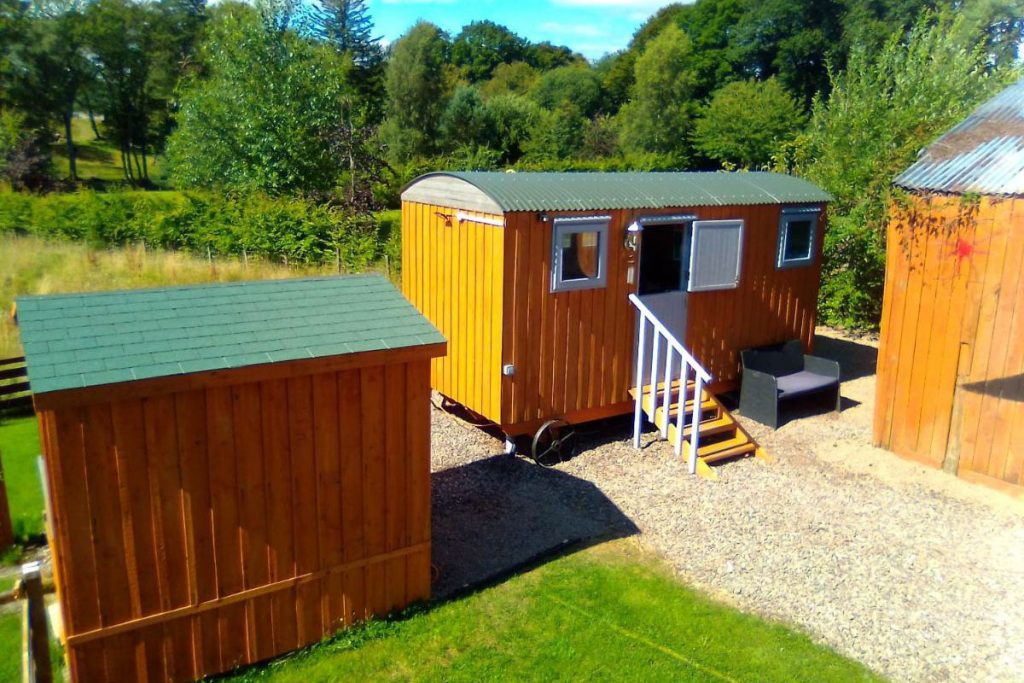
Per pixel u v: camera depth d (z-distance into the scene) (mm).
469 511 8344
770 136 46906
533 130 53875
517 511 8352
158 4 64125
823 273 16969
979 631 6297
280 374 5391
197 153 28516
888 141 15953
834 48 50750
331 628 6086
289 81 27828
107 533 4996
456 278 10039
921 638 6203
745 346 11891
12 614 6371
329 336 5789
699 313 11125
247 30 27891
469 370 10000
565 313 9695
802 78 54094
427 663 5820
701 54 60594
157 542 5191
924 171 9625
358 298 6469
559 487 8969
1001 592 6848
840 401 12008
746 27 56781
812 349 12977
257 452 5484
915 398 9664
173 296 5930
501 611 6488
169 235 21969
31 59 54969
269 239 21266
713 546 7617
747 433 10664
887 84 18469
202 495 5309
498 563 7262
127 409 4926
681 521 8133
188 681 5496
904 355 9734
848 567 7230
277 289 6352
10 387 11422
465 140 53625
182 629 5410
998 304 8664
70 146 56750
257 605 5691
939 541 7727
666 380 9805
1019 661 5918
